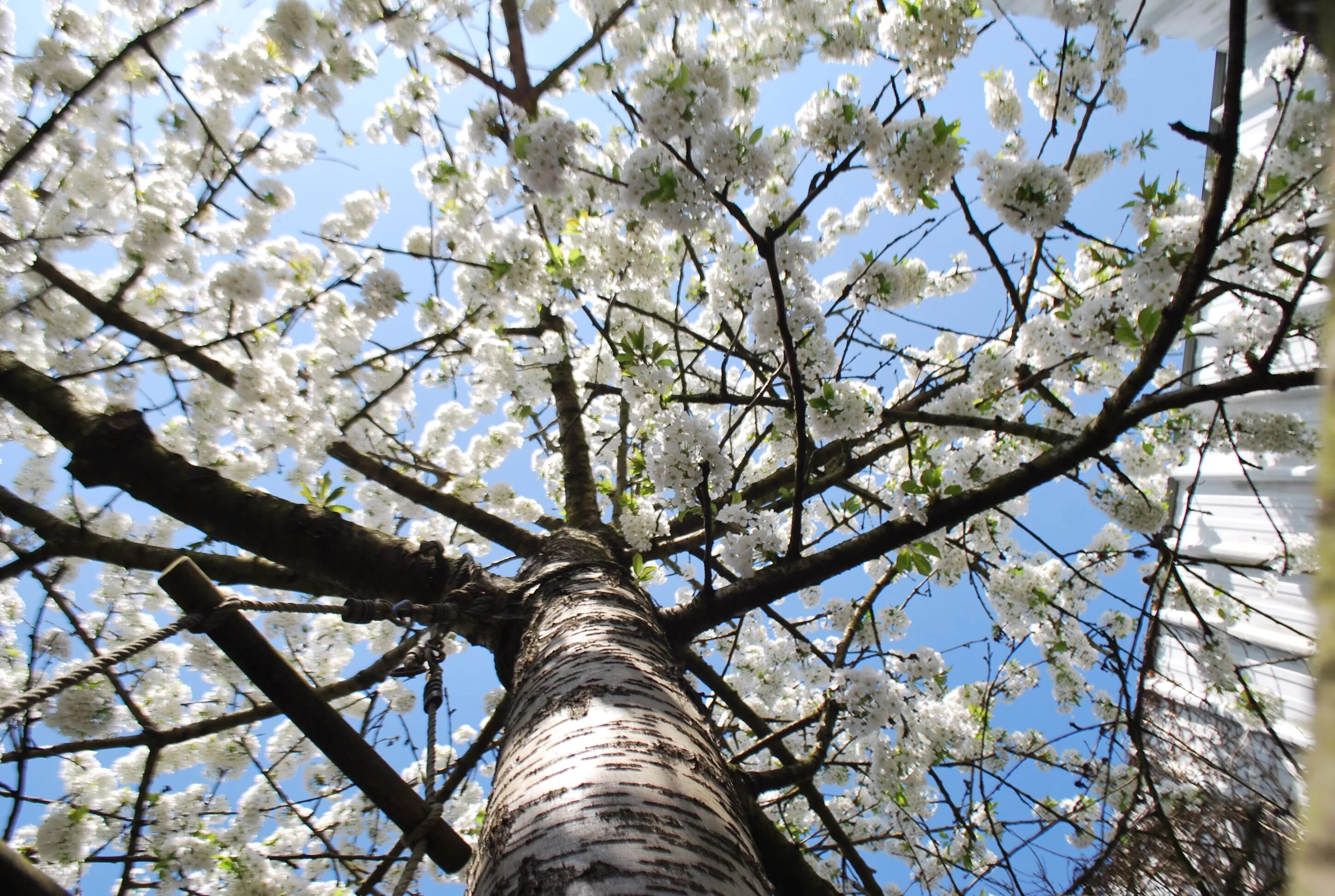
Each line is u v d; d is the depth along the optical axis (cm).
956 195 273
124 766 377
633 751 130
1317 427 403
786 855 223
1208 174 365
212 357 360
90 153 372
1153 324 247
